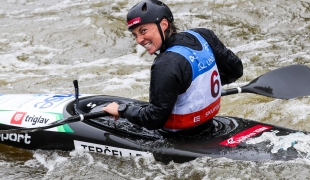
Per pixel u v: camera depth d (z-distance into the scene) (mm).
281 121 14656
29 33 22891
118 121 12281
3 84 18375
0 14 25219
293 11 23516
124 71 19188
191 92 10836
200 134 11578
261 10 23766
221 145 11195
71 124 12453
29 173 12227
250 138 11305
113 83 18109
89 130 12250
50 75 19094
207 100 11141
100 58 20594
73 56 20844
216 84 11320
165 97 10516
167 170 11320
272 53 20141
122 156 11852
